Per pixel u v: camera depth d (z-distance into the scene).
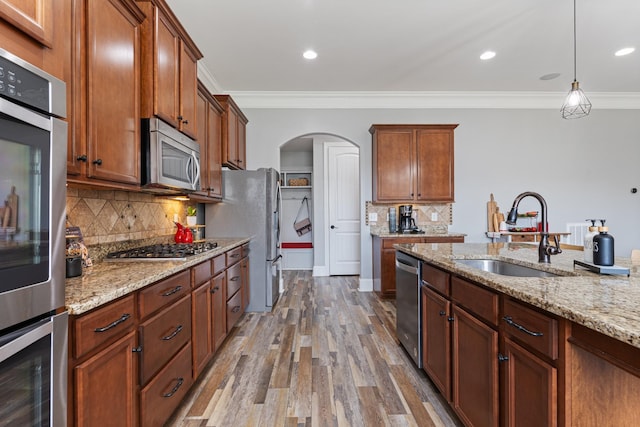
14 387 0.76
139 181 1.75
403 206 4.43
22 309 0.79
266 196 3.62
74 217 1.72
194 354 1.94
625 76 3.97
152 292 1.43
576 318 0.82
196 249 2.25
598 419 0.92
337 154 5.82
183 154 2.16
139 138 1.76
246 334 2.94
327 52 3.32
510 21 2.80
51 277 0.88
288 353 2.54
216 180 3.30
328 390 2.01
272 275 3.64
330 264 5.79
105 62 1.46
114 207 2.11
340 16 2.71
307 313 3.54
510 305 1.19
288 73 3.81
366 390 2.01
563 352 0.93
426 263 2.07
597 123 4.66
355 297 4.21
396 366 2.31
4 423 0.73
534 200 4.64
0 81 0.72
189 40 2.25
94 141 1.38
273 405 1.86
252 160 4.47
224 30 2.90
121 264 1.75
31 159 0.81
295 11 2.64
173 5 2.54
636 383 0.92
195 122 2.42
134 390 1.29
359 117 4.54
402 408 1.82
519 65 3.65
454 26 2.88
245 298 3.40
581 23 2.84
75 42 1.29
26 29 0.83
